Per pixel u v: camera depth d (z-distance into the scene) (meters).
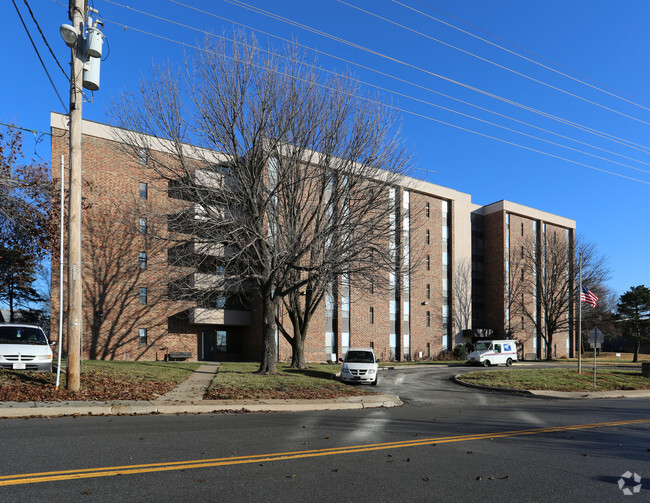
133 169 31.12
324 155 19.31
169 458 6.60
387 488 5.62
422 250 45.16
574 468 6.91
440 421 11.47
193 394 14.02
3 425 8.95
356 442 8.23
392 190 23.75
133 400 12.25
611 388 23.80
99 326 29.97
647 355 74.69
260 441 8.02
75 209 12.21
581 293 26.97
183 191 19.17
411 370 32.12
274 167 19.34
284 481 5.74
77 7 12.20
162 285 31.03
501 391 21.45
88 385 13.50
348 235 19.25
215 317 33.66
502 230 53.16
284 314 34.31
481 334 49.06
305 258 23.06
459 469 6.62
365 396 16.06
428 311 45.47
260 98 18.25
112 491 5.15
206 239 18.86
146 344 31.61
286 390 15.84
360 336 39.66
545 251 54.25
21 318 40.34
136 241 31.52
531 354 54.50
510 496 5.49
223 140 18.31
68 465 6.08
